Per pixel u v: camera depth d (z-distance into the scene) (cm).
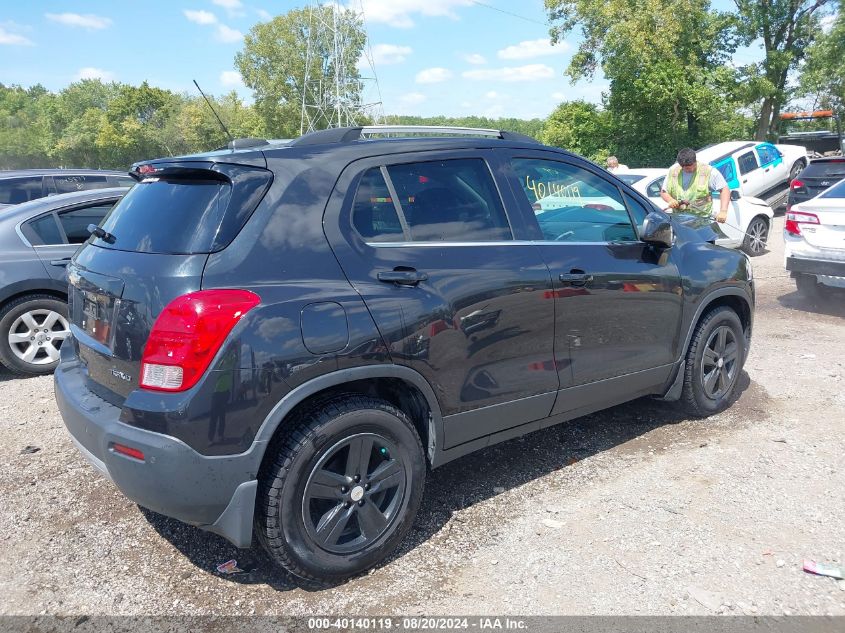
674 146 3028
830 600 280
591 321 378
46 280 608
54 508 371
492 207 352
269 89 7438
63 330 631
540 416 371
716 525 338
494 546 326
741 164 1473
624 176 1285
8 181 876
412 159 331
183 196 295
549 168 388
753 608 276
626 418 479
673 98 2891
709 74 2939
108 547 333
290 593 295
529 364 353
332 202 299
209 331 256
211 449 259
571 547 322
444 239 328
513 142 378
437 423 322
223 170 286
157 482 259
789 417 471
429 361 309
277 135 7675
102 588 301
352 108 6844
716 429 455
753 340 670
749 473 391
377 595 291
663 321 421
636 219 426
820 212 743
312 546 285
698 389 457
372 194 312
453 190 341
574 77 3141
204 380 255
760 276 1003
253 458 265
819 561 305
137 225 301
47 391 571
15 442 461
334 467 295
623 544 323
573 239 382
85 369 317
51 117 10519
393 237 313
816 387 529
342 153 312
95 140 9288
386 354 294
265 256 276
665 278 418
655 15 2848
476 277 328
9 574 312
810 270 760
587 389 387
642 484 382
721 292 455
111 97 10838
